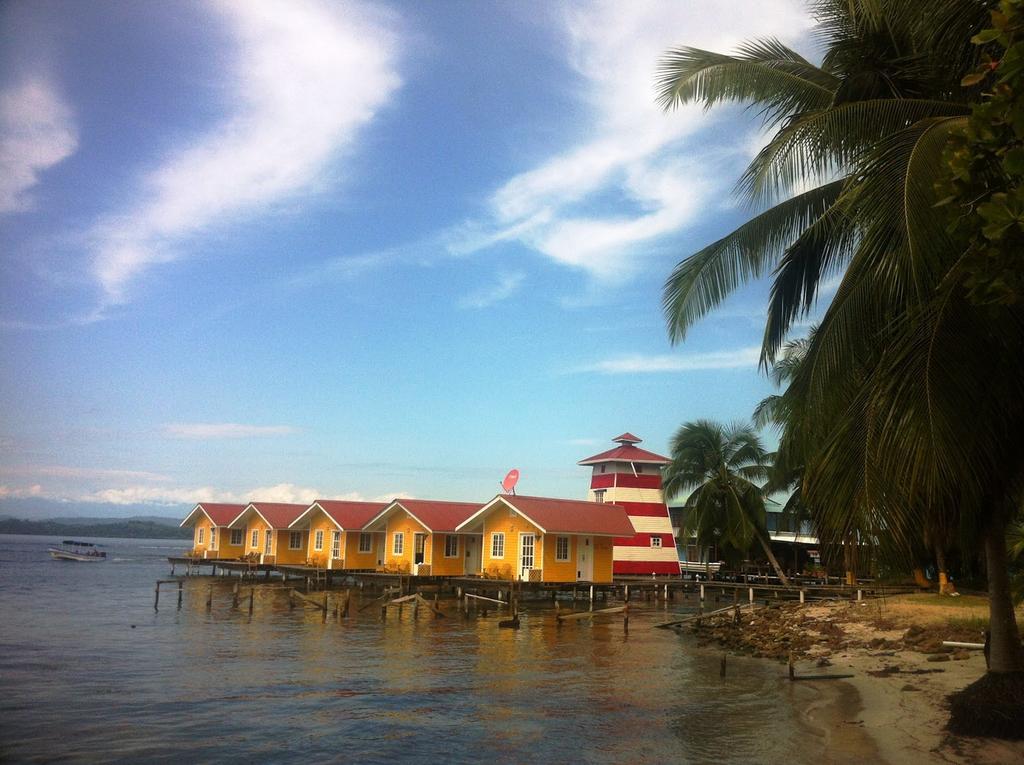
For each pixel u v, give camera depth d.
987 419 9.22
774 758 11.91
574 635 28.80
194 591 47.84
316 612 36.16
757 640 25.84
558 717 14.85
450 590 45.50
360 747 12.65
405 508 46.94
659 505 58.00
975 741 11.23
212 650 23.27
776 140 12.06
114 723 14.08
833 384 10.96
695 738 13.25
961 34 11.12
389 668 20.39
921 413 8.76
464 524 44.47
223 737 13.18
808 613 30.78
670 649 25.08
